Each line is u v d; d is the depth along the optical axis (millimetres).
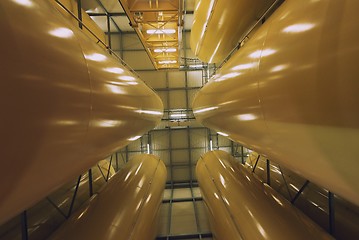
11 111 764
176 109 11289
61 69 1081
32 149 884
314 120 979
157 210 3992
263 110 1484
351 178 921
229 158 5316
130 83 2564
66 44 1226
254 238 2209
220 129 3625
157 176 5000
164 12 5059
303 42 1029
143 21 5055
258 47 1600
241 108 1896
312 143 1048
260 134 1702
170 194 9680
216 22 3529
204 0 3664
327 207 2865
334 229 2543
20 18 888
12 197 862
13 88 771
